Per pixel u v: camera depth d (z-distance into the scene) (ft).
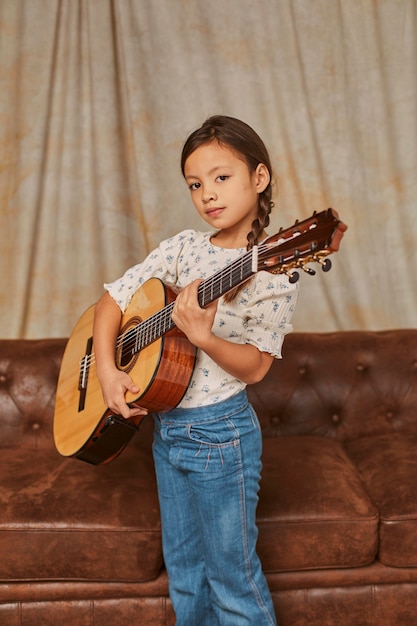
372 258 9.69
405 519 6.53
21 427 8.36
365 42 9.37
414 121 9.48
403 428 8.43
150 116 9.48
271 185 5.67
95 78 9.44
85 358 6.77
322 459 7.48
